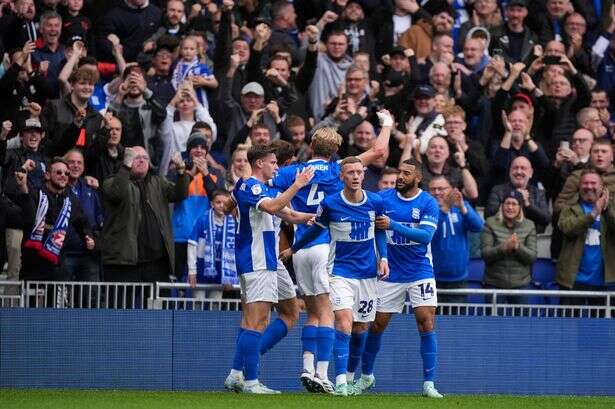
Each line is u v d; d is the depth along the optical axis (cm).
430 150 3684
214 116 3922
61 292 3194
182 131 3781
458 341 3366
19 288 3189
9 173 3344
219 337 3241
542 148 4031
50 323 3161
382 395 2906
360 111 3716
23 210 3262
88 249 3331
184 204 3503
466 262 3475
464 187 3738
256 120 3719
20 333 3147
